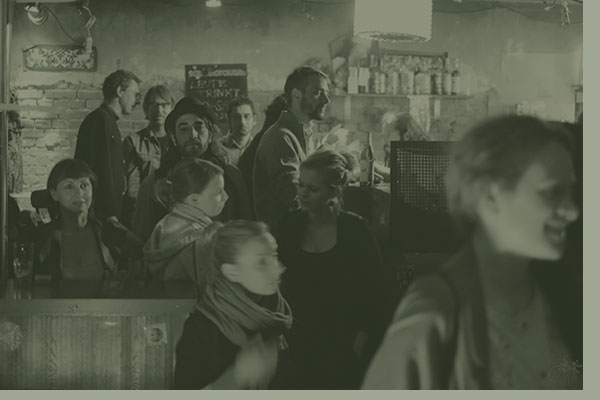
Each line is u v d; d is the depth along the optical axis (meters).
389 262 5.12
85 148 5.29
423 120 5.50
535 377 5.00
